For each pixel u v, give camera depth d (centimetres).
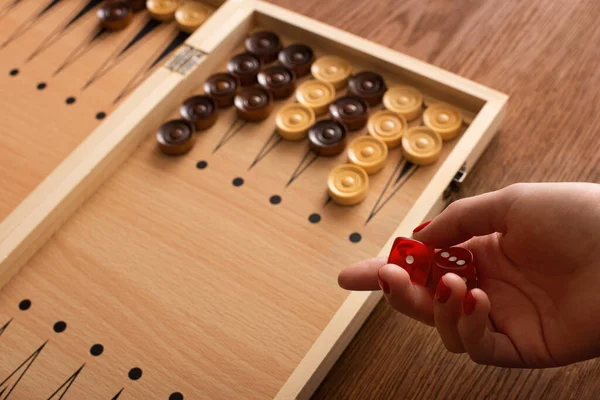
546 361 49
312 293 58
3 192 63
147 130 65
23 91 68
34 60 70
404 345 57
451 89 64
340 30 69
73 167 61
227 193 62
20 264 60
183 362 56
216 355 56
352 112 64
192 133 64
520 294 50
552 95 66
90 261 60
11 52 70
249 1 70
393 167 63
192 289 58
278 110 66
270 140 65
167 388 55
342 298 57
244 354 56
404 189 62
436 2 73
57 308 58
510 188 49
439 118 64
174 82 65
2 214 62
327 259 59
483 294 45
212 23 69
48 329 58
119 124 63
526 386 55
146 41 71
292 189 62
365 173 61
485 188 62
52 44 71
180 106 67
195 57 67
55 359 56
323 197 61
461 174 60
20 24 72
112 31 71
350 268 51
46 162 64
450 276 45
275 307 57
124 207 62
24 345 57
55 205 60
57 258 60
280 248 60
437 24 71
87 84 68
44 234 60
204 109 65
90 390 55
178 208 62
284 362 55
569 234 47
